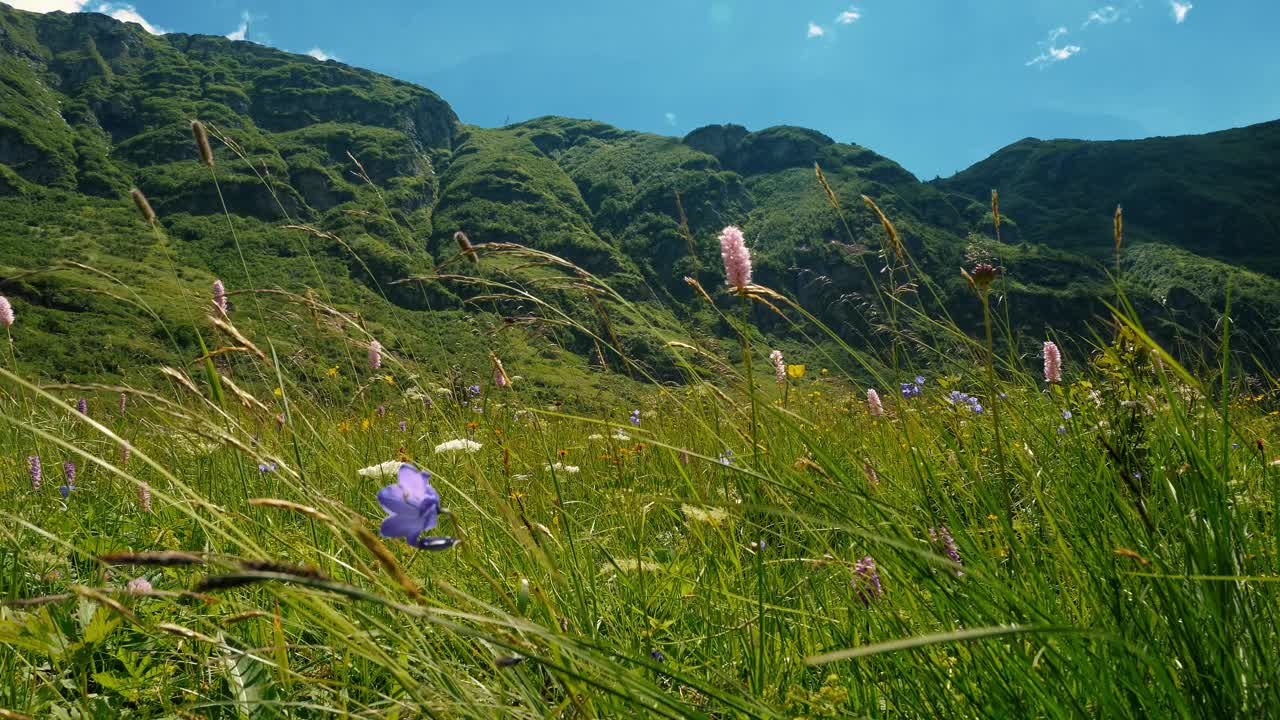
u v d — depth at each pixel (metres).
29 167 136.88
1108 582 1.61
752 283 2.01
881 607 1.82
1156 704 1.31
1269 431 2.56
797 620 2.05
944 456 2.73
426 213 169.12
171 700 1.97
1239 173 162.75
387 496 1.26
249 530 2.34
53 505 3.72
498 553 2.34
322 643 2.14
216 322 1.97
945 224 132.25
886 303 2.98
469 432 3.86
